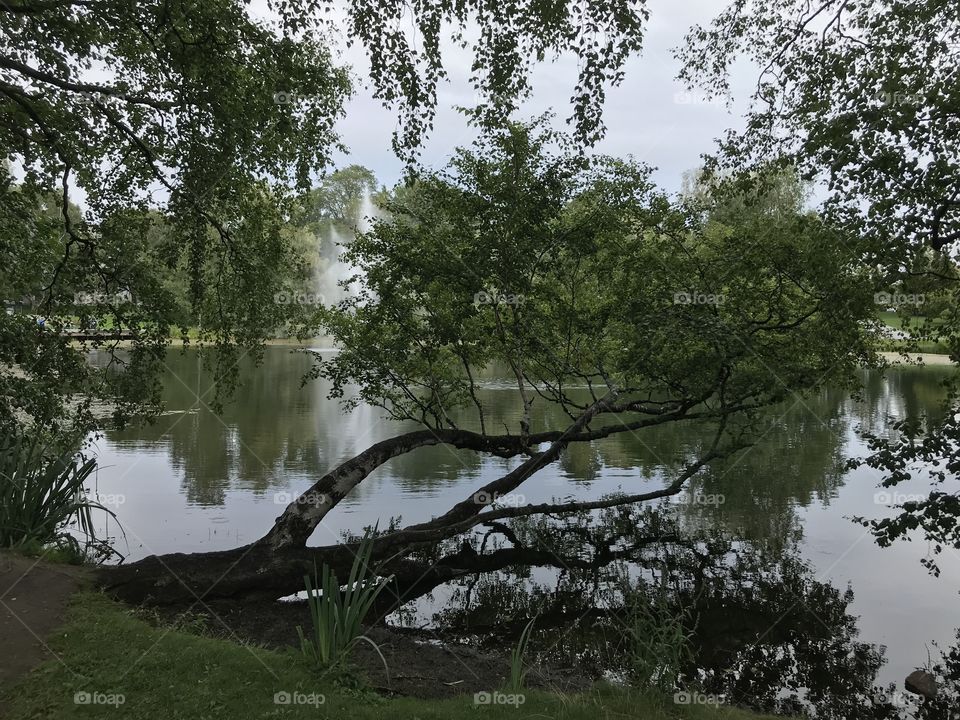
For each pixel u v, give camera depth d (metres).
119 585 5.60
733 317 9.20
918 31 6.39
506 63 7.12
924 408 20.27
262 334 8.89
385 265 8.66
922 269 6.54
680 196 9.24
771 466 13.16
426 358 9.49
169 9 7.19
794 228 7.77
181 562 6.06
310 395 22.69
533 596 7.12
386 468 12.45
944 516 5.92
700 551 8.55
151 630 4.64
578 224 8.58
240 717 3.50
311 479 11.21
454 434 8.93
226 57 7.57
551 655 5.53
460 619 6.45
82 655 4.13
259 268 8.60
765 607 6.75
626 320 9.30
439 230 8.80
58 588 5.21
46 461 7.49
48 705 3.55
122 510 9.26
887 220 5.98
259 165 8.04
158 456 12.79
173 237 8.84
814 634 6.11
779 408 19.80
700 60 8.38
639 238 9.30
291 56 7.71
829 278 7.08
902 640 5.99
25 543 6.04
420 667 4.92
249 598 6.09
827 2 6.96
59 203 8.65
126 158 8.45
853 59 6.53
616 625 6.26
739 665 5.51
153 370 8.85
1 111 7.60
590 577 7.71
